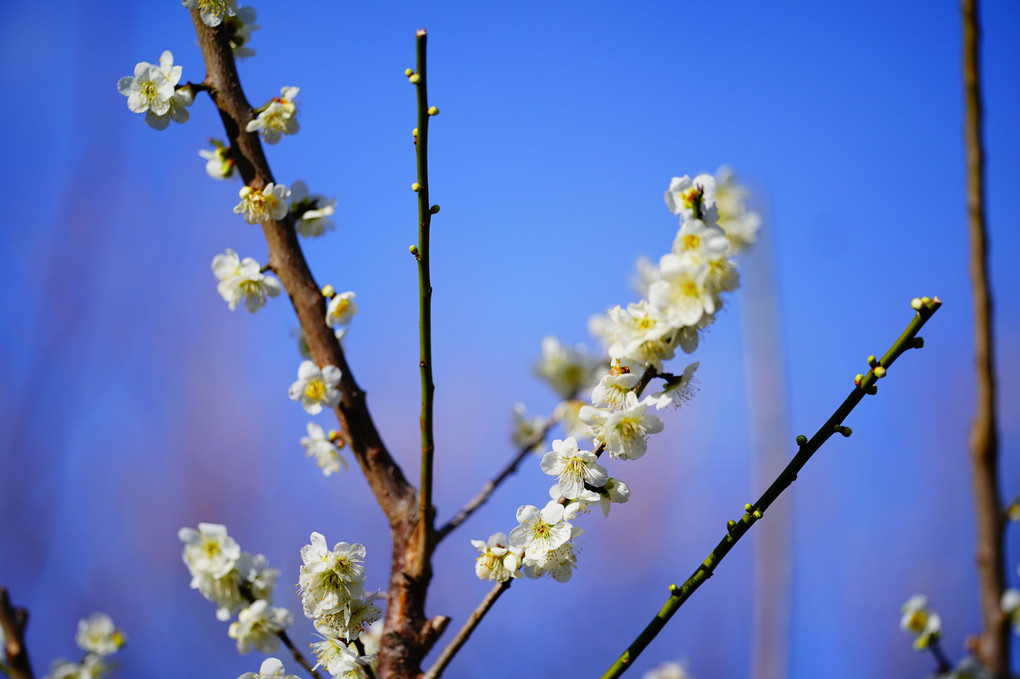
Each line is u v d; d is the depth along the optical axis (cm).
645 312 128
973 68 124
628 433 129
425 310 131
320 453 141
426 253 131
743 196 156
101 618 146
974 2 124
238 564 134
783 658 136
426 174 131
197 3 140
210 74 140
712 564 127
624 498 130
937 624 137
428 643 134
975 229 124
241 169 141
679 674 160
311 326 140
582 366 195
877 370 125
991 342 124
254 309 140
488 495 145
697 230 127
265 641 133
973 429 125
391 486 138
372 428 139
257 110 140
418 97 130
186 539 134
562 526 130
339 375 138
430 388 132
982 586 125
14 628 127
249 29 143
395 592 135
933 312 125
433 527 134
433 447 133
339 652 133
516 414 186
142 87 139
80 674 143
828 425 126
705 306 126
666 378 129
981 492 125
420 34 130
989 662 125
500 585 131
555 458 131
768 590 137
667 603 127
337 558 132
